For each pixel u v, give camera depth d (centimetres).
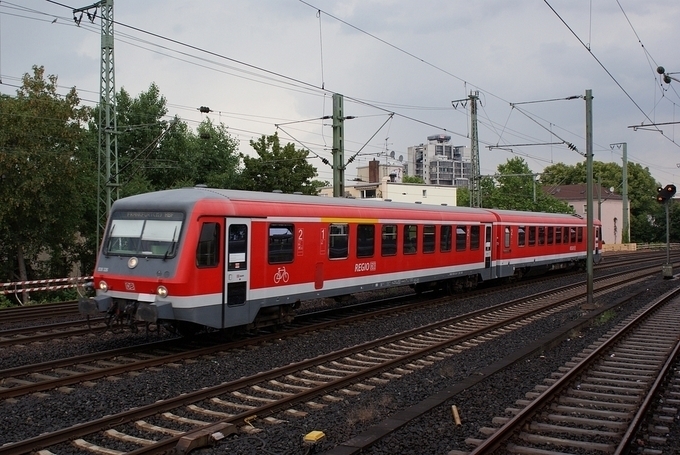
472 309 1888
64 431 702
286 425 778
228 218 1223
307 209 1454
